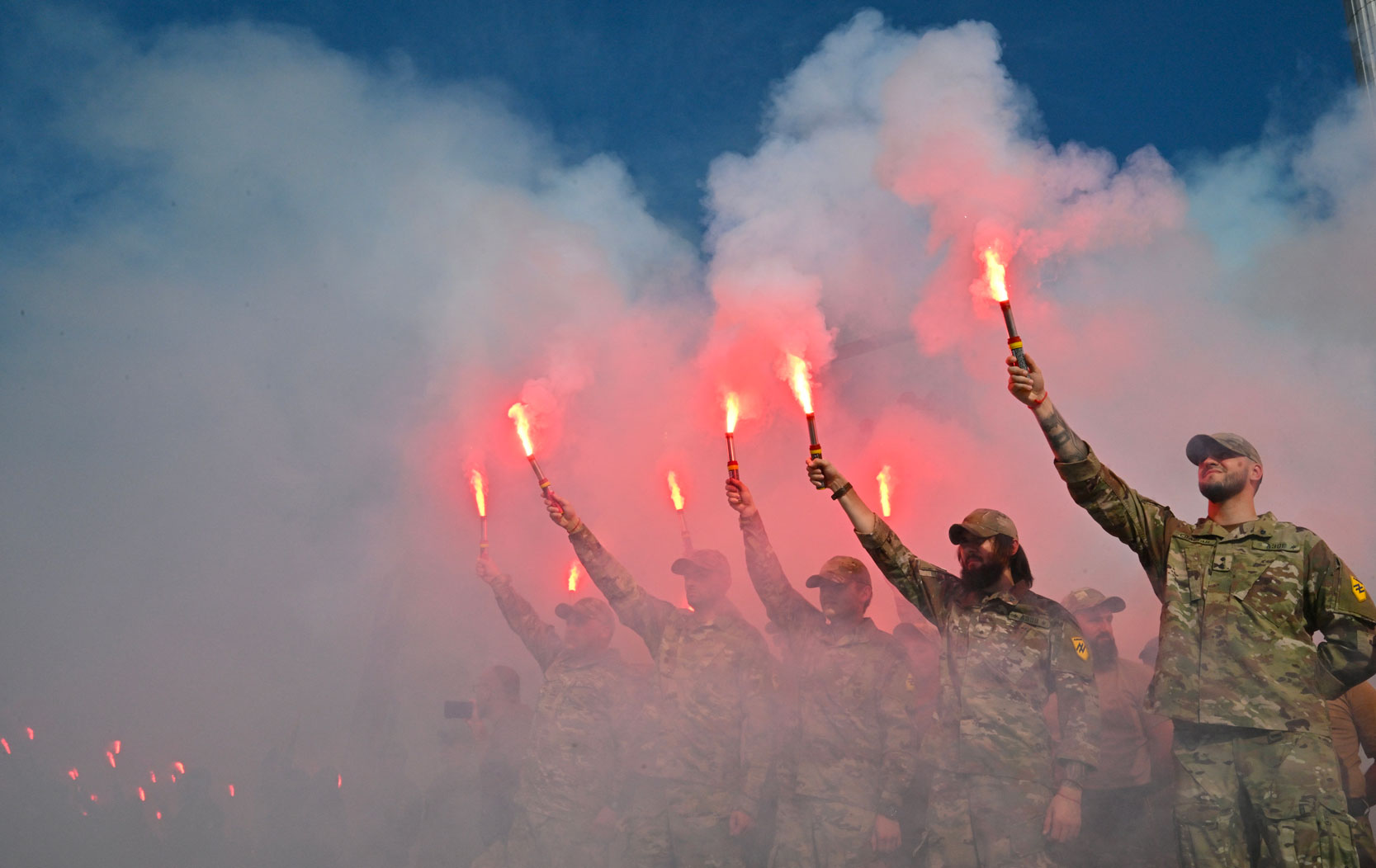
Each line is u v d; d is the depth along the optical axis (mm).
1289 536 3549
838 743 4852
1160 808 4973
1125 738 5055
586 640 6070
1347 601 3430
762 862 5289
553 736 5855
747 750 5250
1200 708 3424
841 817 4762
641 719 5668
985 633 4312
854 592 5039
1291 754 3303
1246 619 3463
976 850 4141
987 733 4188
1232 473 3719
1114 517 3816
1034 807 4105
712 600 5527
